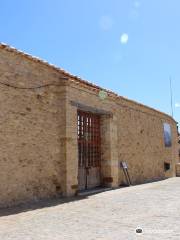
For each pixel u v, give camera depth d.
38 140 10.64
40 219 7.36
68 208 8.90
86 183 13.60
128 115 17.27
